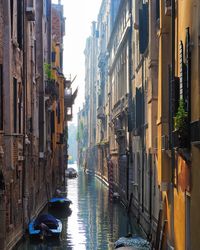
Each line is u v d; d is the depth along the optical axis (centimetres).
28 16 2191
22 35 1977
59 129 4450
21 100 2028
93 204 3559
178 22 1221
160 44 1424
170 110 1287
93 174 7406
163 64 1410
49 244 2103
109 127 4909
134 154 2828
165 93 1408
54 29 4941
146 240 1847
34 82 2566
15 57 1858
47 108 3256
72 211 3169
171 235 1412
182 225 1175
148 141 2077
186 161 1072
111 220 2772
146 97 2206
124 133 3488
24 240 2047
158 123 1473
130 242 1759
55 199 3209
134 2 2727
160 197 1725
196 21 965
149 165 2100
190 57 1026
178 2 1225
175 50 1258
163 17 1409
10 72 1702
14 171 1855
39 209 2816
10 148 1714
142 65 2303
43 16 3022
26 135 2166
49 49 3578
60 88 4634
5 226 1656
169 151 1339
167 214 1484
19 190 2014
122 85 3591
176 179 1261
